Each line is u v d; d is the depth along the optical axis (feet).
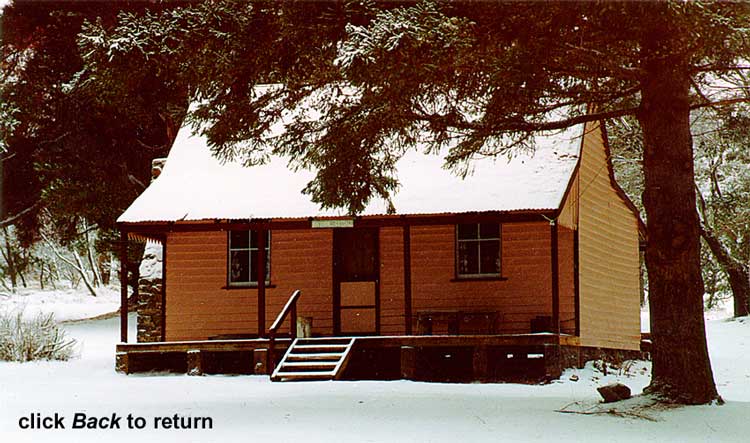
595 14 42.96
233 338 74.43
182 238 77.05
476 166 70.74
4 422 44.55
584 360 70.03
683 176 46.96
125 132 108.06
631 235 82.48
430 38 41.39
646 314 133.90
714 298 135.23
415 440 38.14
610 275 77.20
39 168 107.55
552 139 71.72
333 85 52.11
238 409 47.80
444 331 71.92
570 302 71.61
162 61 45.85
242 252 76.54
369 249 74.74
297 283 75.20
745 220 108.58
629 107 57.57
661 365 46.83
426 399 51.34
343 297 74.54
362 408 47.50
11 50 109.19
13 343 76.07
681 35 42.32
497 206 65.72
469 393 55.47
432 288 73.00
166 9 48.44
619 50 48.19
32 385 61.26
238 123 51.24
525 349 66.54
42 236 157.79
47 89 107.14
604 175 77.71
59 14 103.14
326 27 44.70
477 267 72.74
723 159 110.11
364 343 65.87
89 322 112.68
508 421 42.88
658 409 44.75
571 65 47.47
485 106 49.49
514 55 45.27
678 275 46.60
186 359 71.51
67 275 196.75
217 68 47.09
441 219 66.74
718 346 88.84
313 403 49.80
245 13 46.47
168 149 108.17
